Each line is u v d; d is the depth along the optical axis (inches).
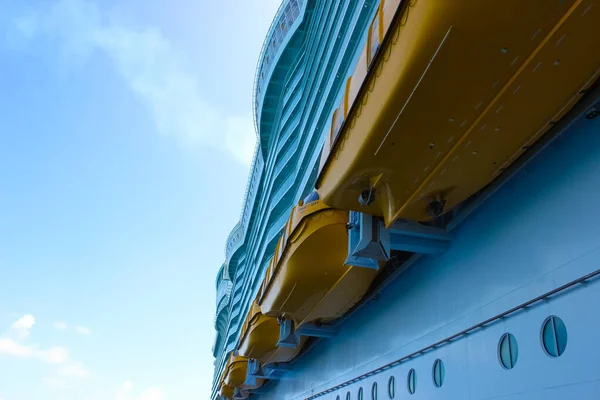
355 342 676.1
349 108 337.4
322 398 807.1
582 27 223.5
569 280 300.0
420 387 473.7
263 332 877.2
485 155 308.8
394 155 315.9
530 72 246.1
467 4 218.7
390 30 267.4
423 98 266.2
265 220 1301.7
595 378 271.1
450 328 427.2
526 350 329.7
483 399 368.5
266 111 1369.3
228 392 1697.8
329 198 384.5
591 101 289.6
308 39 1109.7
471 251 410.0
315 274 550.0
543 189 335.0
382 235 418.6
